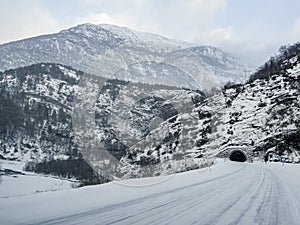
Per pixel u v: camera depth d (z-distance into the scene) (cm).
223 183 1631
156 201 958
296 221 737
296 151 6525
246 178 2038
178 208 846
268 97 8925
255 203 976
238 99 9138
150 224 648
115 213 748
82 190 1124
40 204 817
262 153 6769
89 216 702
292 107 7944
